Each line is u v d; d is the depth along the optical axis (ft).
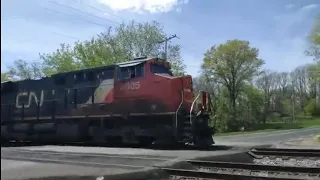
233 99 226.38
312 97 344.08
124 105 61.16
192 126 54.19
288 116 353.51
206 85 225.35
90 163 37.19
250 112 236.63
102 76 65.21
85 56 149.89
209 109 59.72
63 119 70.08
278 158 45.27
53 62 153.07
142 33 149.89
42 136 73.56
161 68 61.46
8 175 29.09
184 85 57.16
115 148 56.39
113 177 29.99
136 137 59.82
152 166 35.58
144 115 58.34
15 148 59.47
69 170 32.07
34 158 43.34
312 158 43.60
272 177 28.40
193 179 31.48
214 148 55.16
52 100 72.84
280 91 357.41
